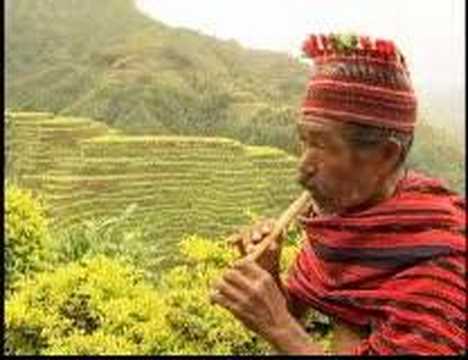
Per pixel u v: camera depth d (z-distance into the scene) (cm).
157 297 467
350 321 274
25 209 493
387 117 266
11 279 474
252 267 271
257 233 296
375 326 268
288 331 267
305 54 278
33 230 493
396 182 273
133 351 441
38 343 443
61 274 466
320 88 269
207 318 454
